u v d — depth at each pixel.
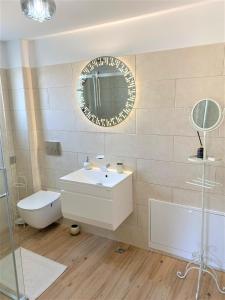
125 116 2.44
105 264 2.41
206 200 2.19
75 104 2.73
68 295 2.04
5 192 1.96
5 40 2.84
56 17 2.12
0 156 1.97
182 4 1.91
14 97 3.02
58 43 2.68
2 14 1.97
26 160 3.15
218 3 1.85
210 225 2.21
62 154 2.98
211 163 2.03
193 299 1.97
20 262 2.04
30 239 2.87
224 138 2.01
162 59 2.16
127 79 2.36
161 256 2.51
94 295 2.04
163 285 2.12
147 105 2.31
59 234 2.97
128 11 2.03
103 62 2.45
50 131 3.00
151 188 2.45
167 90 2.18
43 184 3.23
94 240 2.83
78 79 2.64
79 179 2.57
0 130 1.99
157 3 1.88
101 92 2.53
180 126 2.18
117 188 2.25
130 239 2.70
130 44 2.28
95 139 2.69
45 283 2.18
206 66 1.99
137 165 2.48
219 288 2.04
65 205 2.47
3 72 2.96
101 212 2.27
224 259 2.20
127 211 2.48
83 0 1.78
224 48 1.90
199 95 2.05
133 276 2.24
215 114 1.89
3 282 2.04
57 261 2.47
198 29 1.96
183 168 2.24
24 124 3.03
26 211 2.73
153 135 2.33
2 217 1.97
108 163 2.65
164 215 2.42
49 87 2.86
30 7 1.43
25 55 2.87
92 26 2.41
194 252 2.32
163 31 2.11
